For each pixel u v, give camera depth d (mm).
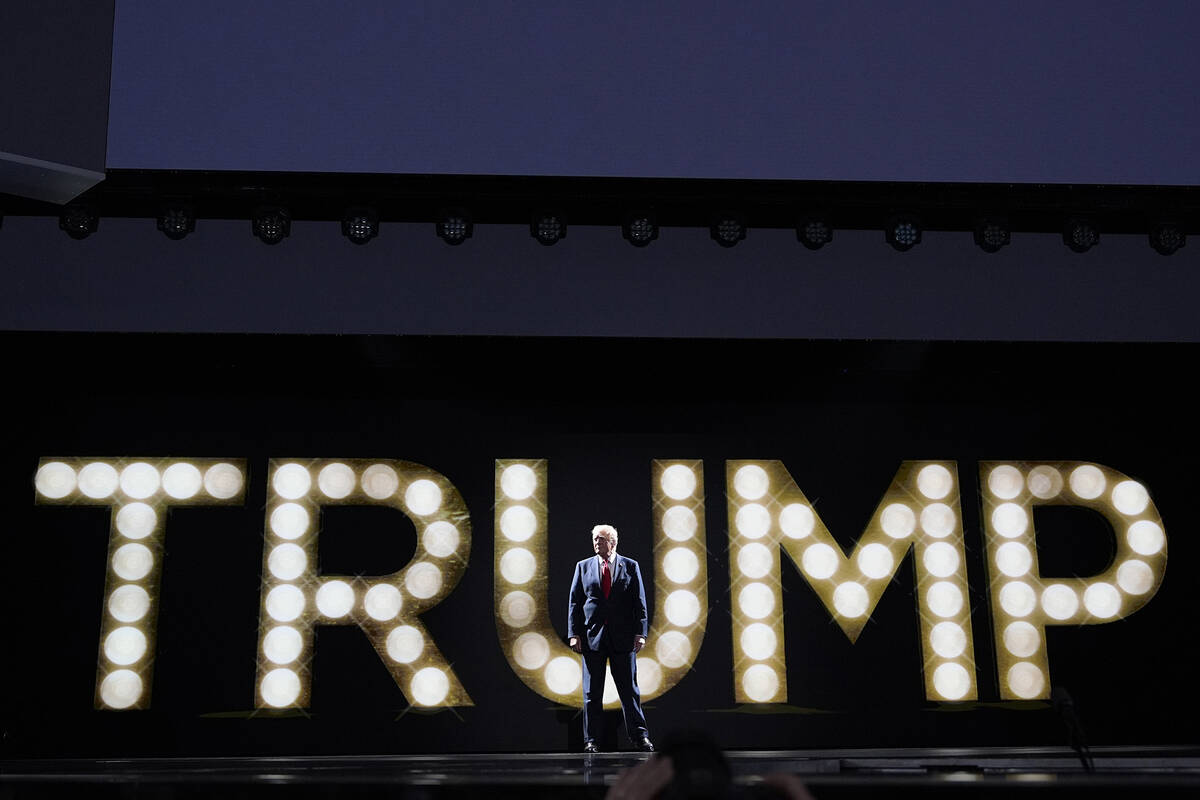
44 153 5719
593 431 8320
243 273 7906
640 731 7301
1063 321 8133
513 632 8008
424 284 7957
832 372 8312
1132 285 8203
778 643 8078
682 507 8242
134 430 8070
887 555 8258
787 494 8305
